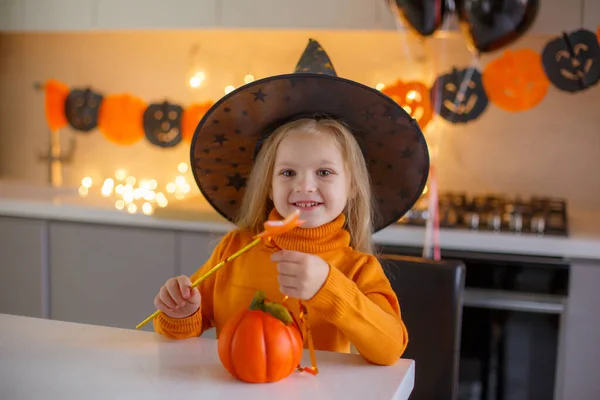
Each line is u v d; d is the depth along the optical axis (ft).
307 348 4.21
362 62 9.52
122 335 3.99
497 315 7.39
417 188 4.69
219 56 10.11
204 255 8.34
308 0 8.48
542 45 8.86
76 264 8.89
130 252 8.64
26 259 9.04
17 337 3.91
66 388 3.21
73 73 10.70
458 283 5.02
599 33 7.63
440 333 5.01
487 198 8.80
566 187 9.12
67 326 4.13
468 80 8.19
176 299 3.87
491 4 6.89
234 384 3.28
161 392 3.18
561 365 7.34
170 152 10.38
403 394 3.44
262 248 4.54
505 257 7.35
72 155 10.78
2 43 10.94
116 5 9.13
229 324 3.37
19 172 11.12
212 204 4.92
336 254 4.39
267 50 9.90
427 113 8.27
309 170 4.18
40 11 9.43
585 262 7.22
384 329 3.64
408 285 5.09
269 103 4.31
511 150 9.20
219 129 4.49
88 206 8.80
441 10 7.13
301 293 3.46
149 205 9.02
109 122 10.16
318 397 3.16
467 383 7.55
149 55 10.37
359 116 4.37
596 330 7.23
